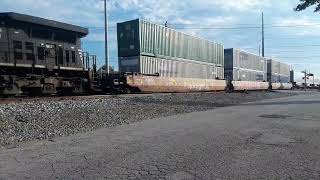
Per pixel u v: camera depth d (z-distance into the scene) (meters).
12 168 7.07
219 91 42.59
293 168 6.86
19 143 9.94
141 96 24.80
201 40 38.66
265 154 8.04
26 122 13.23
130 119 15.48
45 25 20.59
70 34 22.67
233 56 46.97
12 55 19.03
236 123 13.54
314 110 19.59
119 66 31.09
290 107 22.17
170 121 14.65
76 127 12.89
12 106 15.48
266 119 14.91
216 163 7.23
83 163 7.35
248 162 7.31
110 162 7.39
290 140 9.79
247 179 6.19
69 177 6.38
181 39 35.06
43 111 15.45
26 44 19.81
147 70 30.66
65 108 16.62
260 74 58.00
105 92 27.14
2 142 9.98
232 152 8.23
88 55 24.27
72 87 22.94
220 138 10.09
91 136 10.91
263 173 6.53
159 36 32.03
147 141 9.74
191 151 8.35
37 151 8.69
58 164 7.31
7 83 19.00
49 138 10.75
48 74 21.47
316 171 6.66
